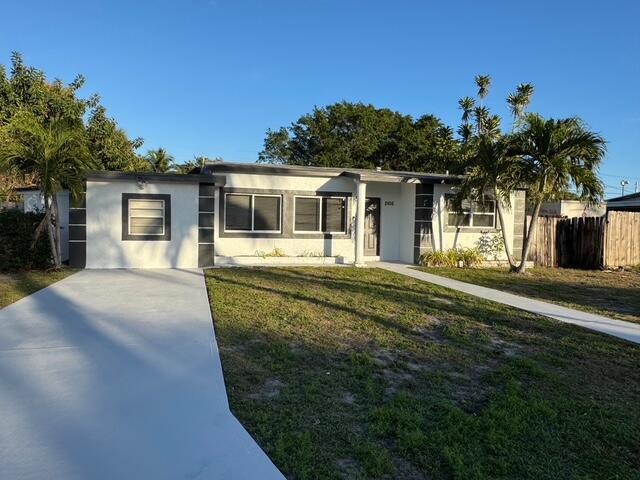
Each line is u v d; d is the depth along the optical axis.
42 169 11.49
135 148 26.77
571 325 7.75
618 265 16.55
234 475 3.18
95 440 3.56
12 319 7.01
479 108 30.27
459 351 6.10
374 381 4.97
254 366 5.27
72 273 11.92
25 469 3.16
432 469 3.36
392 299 9.42
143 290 9.67
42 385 4.55
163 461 3.32
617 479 3.28
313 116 43.91
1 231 11.51
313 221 15.88
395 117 43.97
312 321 7.38
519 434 3.88
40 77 20.47
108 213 13.09
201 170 15.59
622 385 5.09
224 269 13.33
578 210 24.73
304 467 3.30
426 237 16.00
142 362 5.27
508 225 16.91
